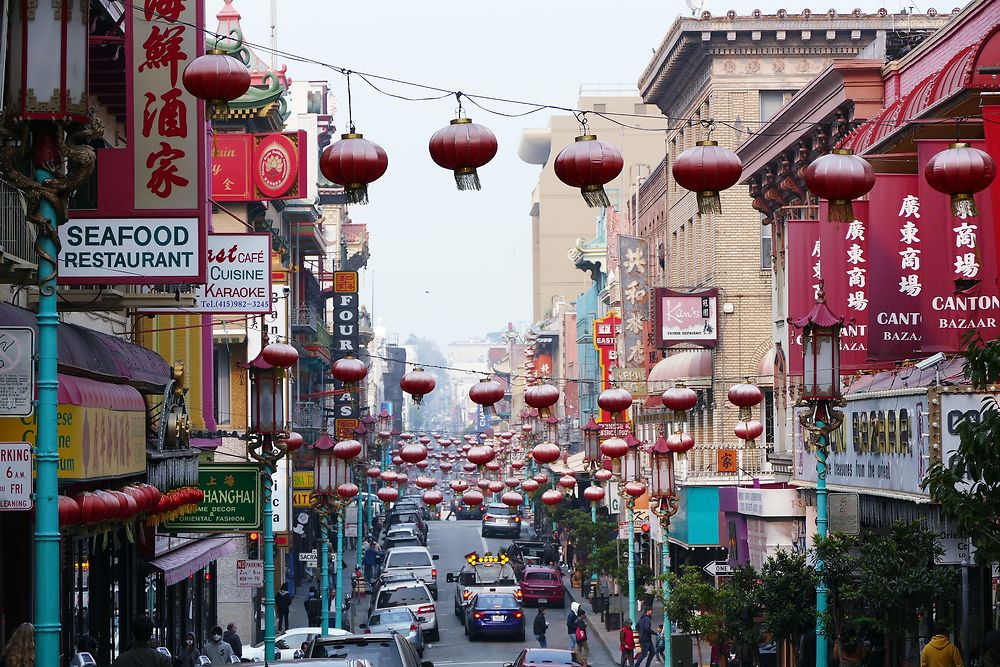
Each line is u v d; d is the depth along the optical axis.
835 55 69.06
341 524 61.12
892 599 26.64
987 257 29.12
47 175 15.80
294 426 83.88
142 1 26.73
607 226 107.50
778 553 34.75
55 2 15.98
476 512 185.12
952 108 33.00
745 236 68.50
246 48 68.56
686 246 75.94
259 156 64.69
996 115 27.95
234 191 64.69
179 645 48.19
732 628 39.03
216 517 38.31
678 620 45.28
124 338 38.78
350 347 106.69
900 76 45.34
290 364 35.84
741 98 69.12
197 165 26.16
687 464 73.62
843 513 29.05
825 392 28.52
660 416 77.94
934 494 19.52
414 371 33.41
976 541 18.89
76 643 33.91
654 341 68.12
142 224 26.09
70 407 24.88
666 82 78.31
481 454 53.12
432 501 63.56
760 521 51.97
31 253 25.16
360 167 18.56
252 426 35.75
